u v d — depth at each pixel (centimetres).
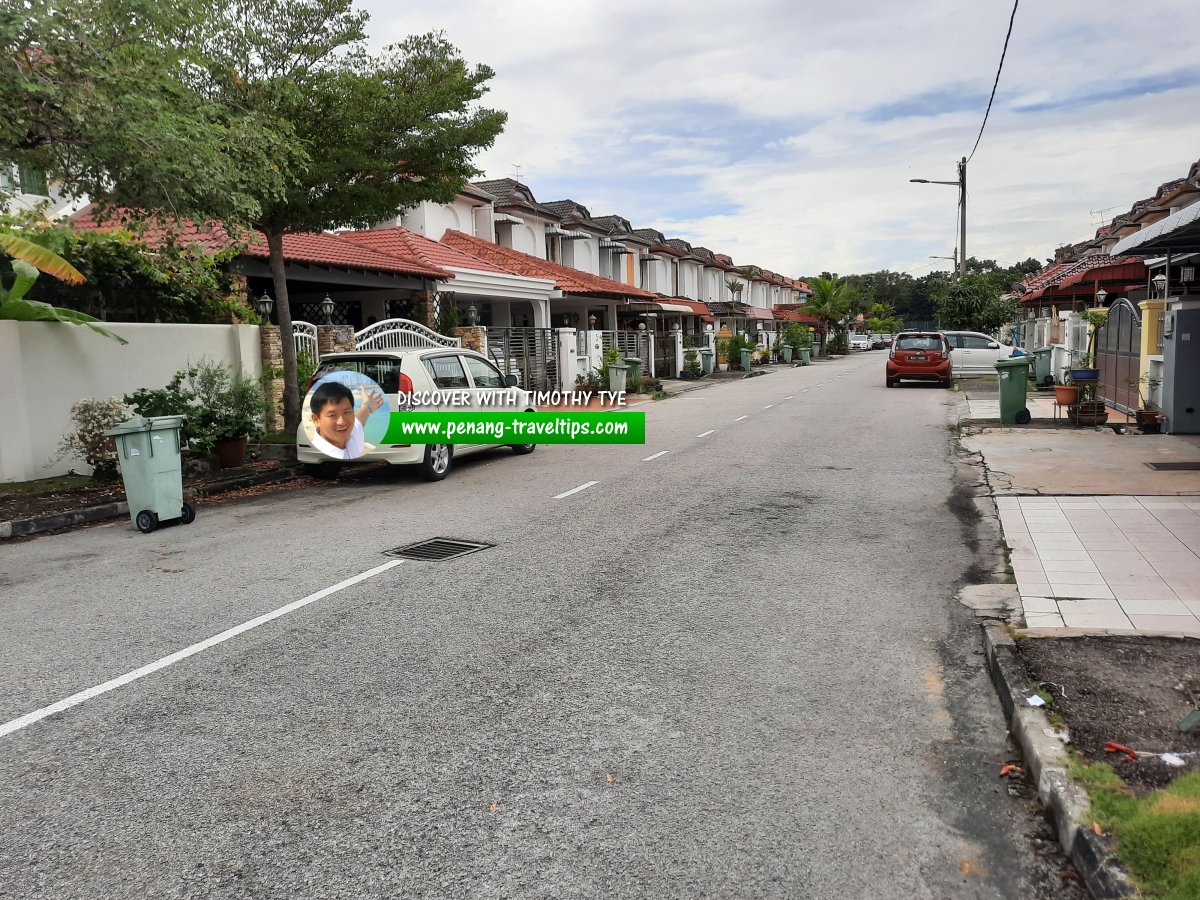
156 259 1308
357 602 587
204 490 1051
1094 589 576
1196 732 355
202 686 450
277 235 1295
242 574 670
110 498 973
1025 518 788
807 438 1438
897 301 10069
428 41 1317
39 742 392
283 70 1184
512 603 579
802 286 8444
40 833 320
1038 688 405
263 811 332
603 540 755
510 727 398
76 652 504
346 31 1212
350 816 327
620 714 410
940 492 948
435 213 2695
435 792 343
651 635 516
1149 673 419
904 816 323
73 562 734
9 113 862
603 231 3734
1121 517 777
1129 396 1520
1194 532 716
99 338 1139
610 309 3288
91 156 921
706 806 331
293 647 504
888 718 404
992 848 303
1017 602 559
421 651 494
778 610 559
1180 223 839
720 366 4000
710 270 5316
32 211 1178
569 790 343
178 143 915
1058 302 2584
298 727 401
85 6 877
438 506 934
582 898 278
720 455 1267
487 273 2272
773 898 278
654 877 288
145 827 322
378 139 1246
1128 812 296
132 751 381
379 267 1805
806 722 400
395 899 279
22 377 1046
